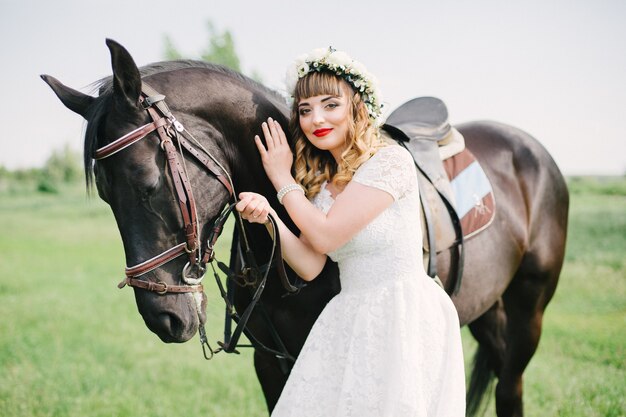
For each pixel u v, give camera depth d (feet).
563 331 17.48
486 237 9.07
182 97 6.24
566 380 13.41
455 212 8.35
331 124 6.41
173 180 5.81
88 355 16.05
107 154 5.64
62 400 12.69
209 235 6.27
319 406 6.08
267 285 7.23
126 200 5.72
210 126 6.42
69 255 34.19
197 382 14.23
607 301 20.94
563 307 20.40
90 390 13.43
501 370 11.09
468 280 8.81
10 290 24.61
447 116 9.40
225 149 6.57
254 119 6.81
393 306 6.05
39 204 61.98
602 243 28.78
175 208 5.83
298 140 6.75
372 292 6.20
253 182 6.91
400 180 6.17
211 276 19.62
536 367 14.37
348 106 6.43
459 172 9.14
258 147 6.61
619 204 35.37
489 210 9.05
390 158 6.20
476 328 11.23
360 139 6.32
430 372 6.03
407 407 5.65
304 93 6.43
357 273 6.32
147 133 5.74
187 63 6.72
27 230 45.37
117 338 17.92
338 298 6.45
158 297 5.86
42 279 27.02
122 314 20.89
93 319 20.16
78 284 26.02
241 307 7.70
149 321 5.92
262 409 12.53
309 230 6.12
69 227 47.37
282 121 7.14
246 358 16.26
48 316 20.38
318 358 6.25
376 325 6.04
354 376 5.90
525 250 10.02
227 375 14.70
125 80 5.60
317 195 6.73
